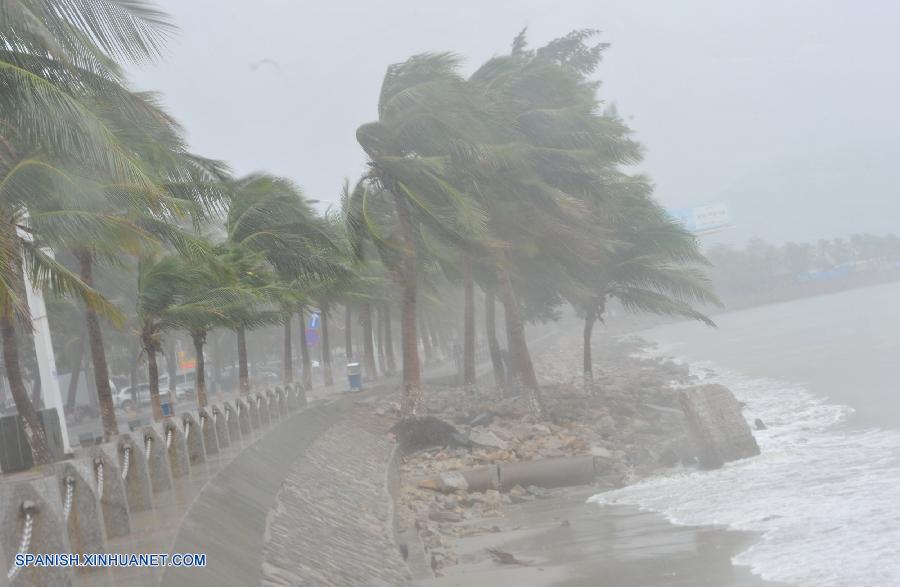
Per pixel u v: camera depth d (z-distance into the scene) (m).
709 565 11.73
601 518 16.11
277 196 26.89
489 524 17.09
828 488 15.34
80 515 8.13
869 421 23.02
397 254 26.78
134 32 11.99
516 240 28.30
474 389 33.84
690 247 31.83
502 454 22.00
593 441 23.61
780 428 24.16
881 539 11.65
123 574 7.50
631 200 31.91
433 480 20.14
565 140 27.92
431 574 12.76
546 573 12.60
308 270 27.84
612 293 33.59
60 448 21.45
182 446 13.53
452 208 25.33
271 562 9.81
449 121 24.30
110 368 57.38
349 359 50.78
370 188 26.38
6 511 6.55
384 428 26.59
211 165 20.83
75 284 13.90
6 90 12.01
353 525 13.68
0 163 13.46
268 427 20.36
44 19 11.69
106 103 13.88
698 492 17.05
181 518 9.41
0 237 12.10
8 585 6.39
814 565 10.92
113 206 14.66
